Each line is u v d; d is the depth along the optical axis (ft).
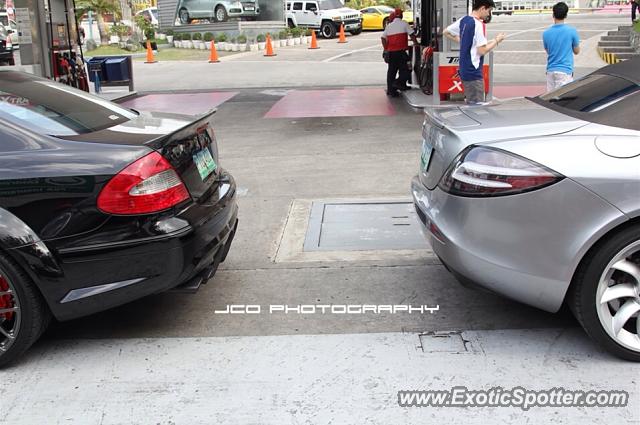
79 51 48.16
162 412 10.12
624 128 10.89
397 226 18.31
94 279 11.07
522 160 10.67
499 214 10.74
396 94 44.75
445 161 11.81
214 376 11.10
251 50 89.20
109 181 10.83
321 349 11.88
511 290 11.14
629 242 10.39
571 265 10.59
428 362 11.30
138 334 12.72
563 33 29.55
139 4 154.40
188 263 11.51
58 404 10.40
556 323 12.56
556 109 12.55
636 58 13.58
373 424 9.64
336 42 95.25
